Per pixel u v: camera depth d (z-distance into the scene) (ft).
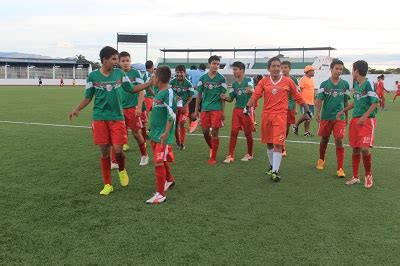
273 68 20.01
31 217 14.10
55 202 15.81
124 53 23.39
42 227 13.21
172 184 18.17
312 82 35.55
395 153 27.68
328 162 24.56
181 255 11.28
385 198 17.17
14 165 21.88
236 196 17.07
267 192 17.78
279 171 21.94
